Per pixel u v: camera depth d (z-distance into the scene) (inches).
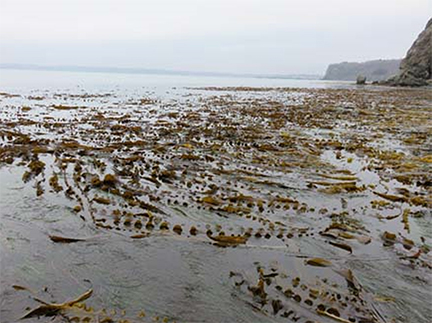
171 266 123.0
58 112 544.4
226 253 132.8
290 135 382.0
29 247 130.6
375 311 104.3
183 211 167.8
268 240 144.0
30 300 102.4
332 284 116.3
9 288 107.0
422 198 194.5
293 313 101.6
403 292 113.6
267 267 124.6
